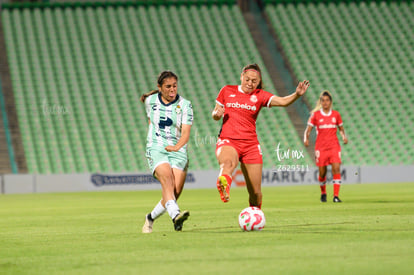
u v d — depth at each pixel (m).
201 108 106.44
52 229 28.61
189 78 111.31
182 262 16.50
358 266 15.24
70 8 120.06
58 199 62.28
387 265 15.33
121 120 103.00
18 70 108.06
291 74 114.81
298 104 109.62
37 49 112.06
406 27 125.12
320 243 19.97
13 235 25.97
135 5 122.56
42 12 118.56
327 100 46.41
